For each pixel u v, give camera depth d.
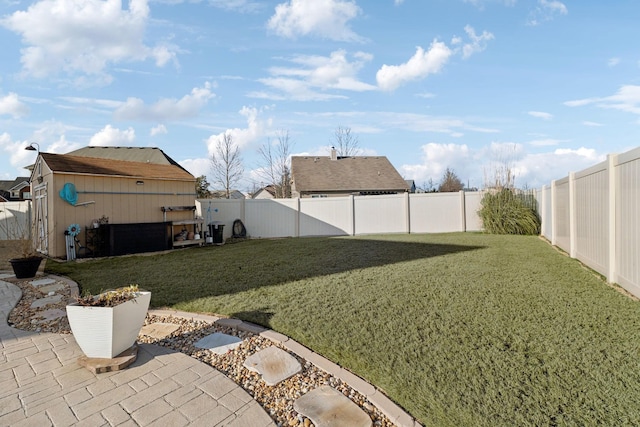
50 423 2.01
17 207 12.00
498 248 7.77
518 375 2.31
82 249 8.71
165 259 7.82
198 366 2.70
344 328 3.21
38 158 9.62
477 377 2.30
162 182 10.82
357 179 24.98
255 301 4.14
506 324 3.17
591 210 5.40
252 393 2.33
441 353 2.65
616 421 1.84
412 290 4.35
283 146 27.69
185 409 2.14
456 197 12.60
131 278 5.71
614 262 4.48
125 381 2.48
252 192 37.00
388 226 13.10
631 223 4.01
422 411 2.01
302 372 2.57
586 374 2.30
